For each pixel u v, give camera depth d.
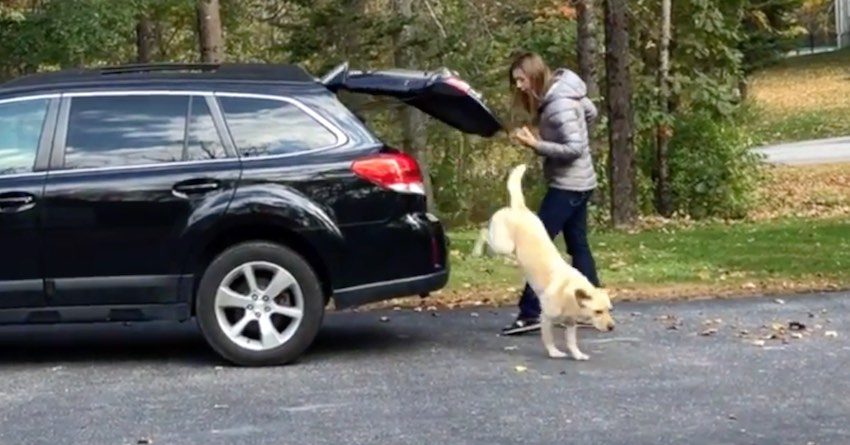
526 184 21.02
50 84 8.06
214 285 7.86
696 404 6.78
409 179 8.02
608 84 18.30
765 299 10.16
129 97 8.00
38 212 7.77
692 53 20.95
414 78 8.30
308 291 7.90
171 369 7.95
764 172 24.94
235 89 8.03
